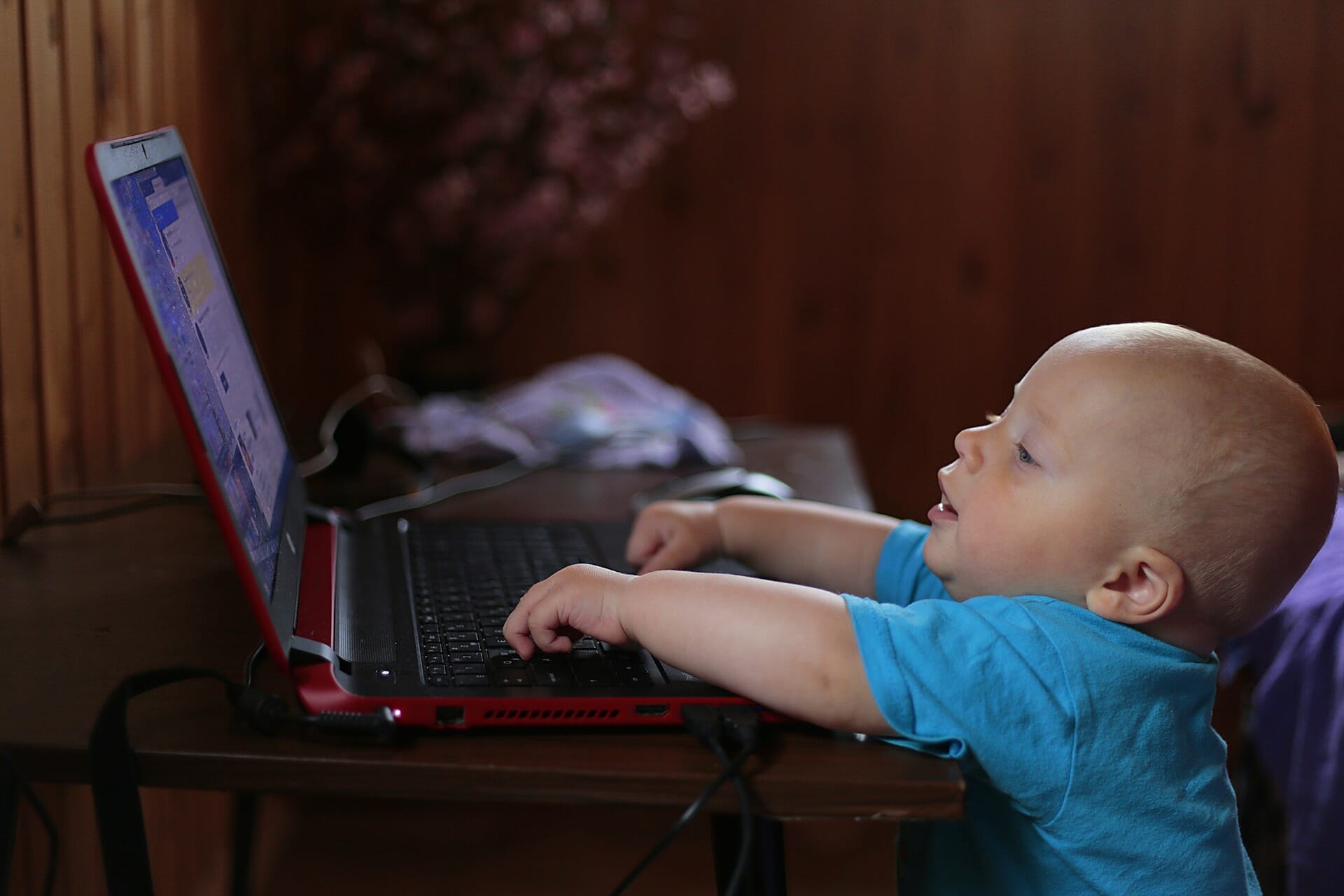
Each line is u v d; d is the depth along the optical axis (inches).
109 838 24.9
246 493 29.3
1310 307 92.2
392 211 78.0
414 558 38.7
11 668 29.0
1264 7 88.8
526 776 24.8
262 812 71.2
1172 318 92.9
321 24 78.2
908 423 94.7
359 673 27.9
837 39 89.1
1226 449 27.3
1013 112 90.4
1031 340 93.4
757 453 58.3
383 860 69.3
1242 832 44.8
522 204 74.7
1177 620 28.6
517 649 29.2
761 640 26.3
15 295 39.5
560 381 61.8
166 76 55.5
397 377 86.3
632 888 67.4
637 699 26.6
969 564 29.9
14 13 39.1
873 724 26.1
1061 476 28.2
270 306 76.2
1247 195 91.2
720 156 90.2
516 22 77.6
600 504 48.5
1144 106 90.3
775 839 31.1
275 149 76.0
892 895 67.6
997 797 28.4
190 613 32.9
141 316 24.2
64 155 43.4
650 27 87.2
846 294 92.7
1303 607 41.6
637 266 91.4
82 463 45.6
